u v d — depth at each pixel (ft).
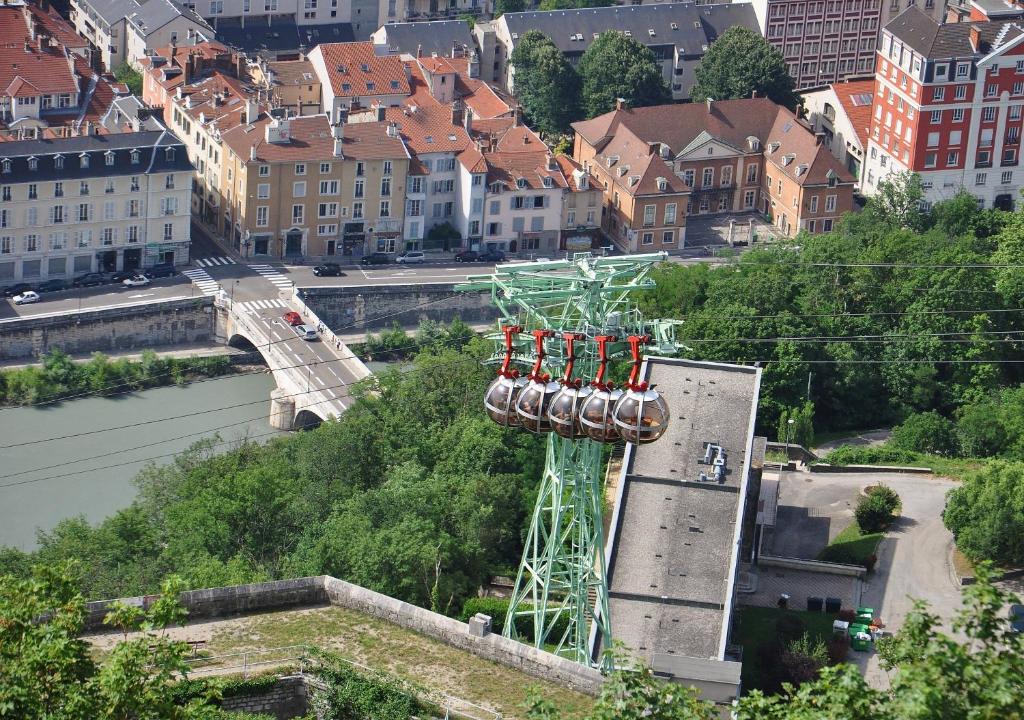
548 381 650.02
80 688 476.95
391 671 581.12
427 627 599.98
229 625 601.21
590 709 568.41
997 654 473.26
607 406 627.46
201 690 526.98
